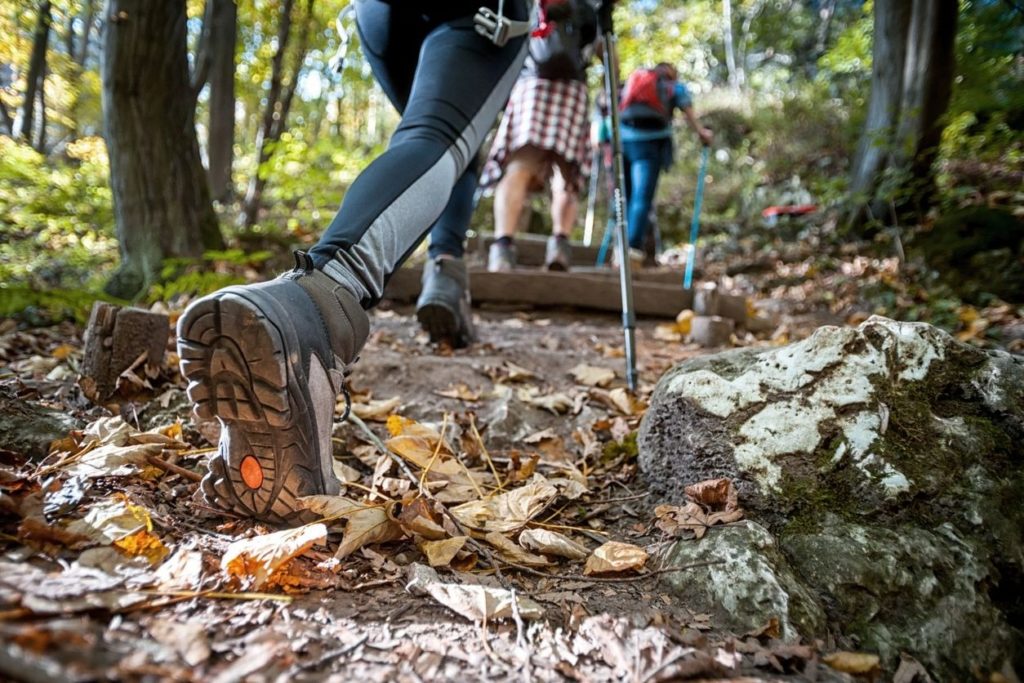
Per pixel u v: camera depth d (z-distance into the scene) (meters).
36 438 1.32
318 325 1.10
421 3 1.53
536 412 1.99
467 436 1.68
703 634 1.02
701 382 1.45
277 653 0.81
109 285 3.32
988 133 5.15
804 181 7.23
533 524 1.35
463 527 1.24
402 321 3.15
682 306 3.63
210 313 0.98
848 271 4.63
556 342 2.98
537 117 3.25
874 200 5.14
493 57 1.53
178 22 3.36
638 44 10.03
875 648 1.04
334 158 5.09
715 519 1.23
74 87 5.43
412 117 1.42
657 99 4.46
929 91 4.80
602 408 2.05
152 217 3.36
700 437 1.39
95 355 1.70
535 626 0.99
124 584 0.89
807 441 1.31
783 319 3.91
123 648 0.75
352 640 0.89
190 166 3.50
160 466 1.27
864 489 1.24
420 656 0.88
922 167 4.98
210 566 0.98
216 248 3.65
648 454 1.53
